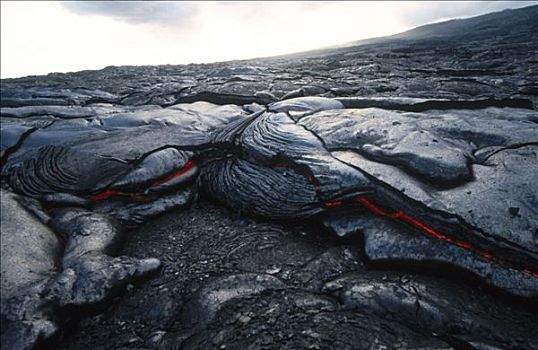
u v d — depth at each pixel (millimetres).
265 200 3781
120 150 4402
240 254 3227
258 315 2314
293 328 2137
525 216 2643
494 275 2508
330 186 3432
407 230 3004
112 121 5402
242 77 9484
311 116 4605
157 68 18391
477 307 2326
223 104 6773
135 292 2814
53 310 2516
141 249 3428
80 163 4215
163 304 2635
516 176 2963
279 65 15125
